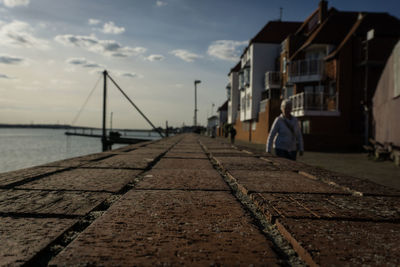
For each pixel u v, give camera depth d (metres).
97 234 1.14
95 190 2.03
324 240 1.09
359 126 21.25
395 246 1.04
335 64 22.22
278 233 1.27
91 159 4.30
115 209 1.54
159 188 2.18
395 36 20.23
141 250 0.99
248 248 1.03
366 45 20.36
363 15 22.41
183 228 1.24
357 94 21.38
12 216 1.40
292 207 1.59
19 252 0.97
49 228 1.22
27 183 2.29
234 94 51.31
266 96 33.84
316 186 2.31
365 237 1.13
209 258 0.94
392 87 14.29
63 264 0.88
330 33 23.53
